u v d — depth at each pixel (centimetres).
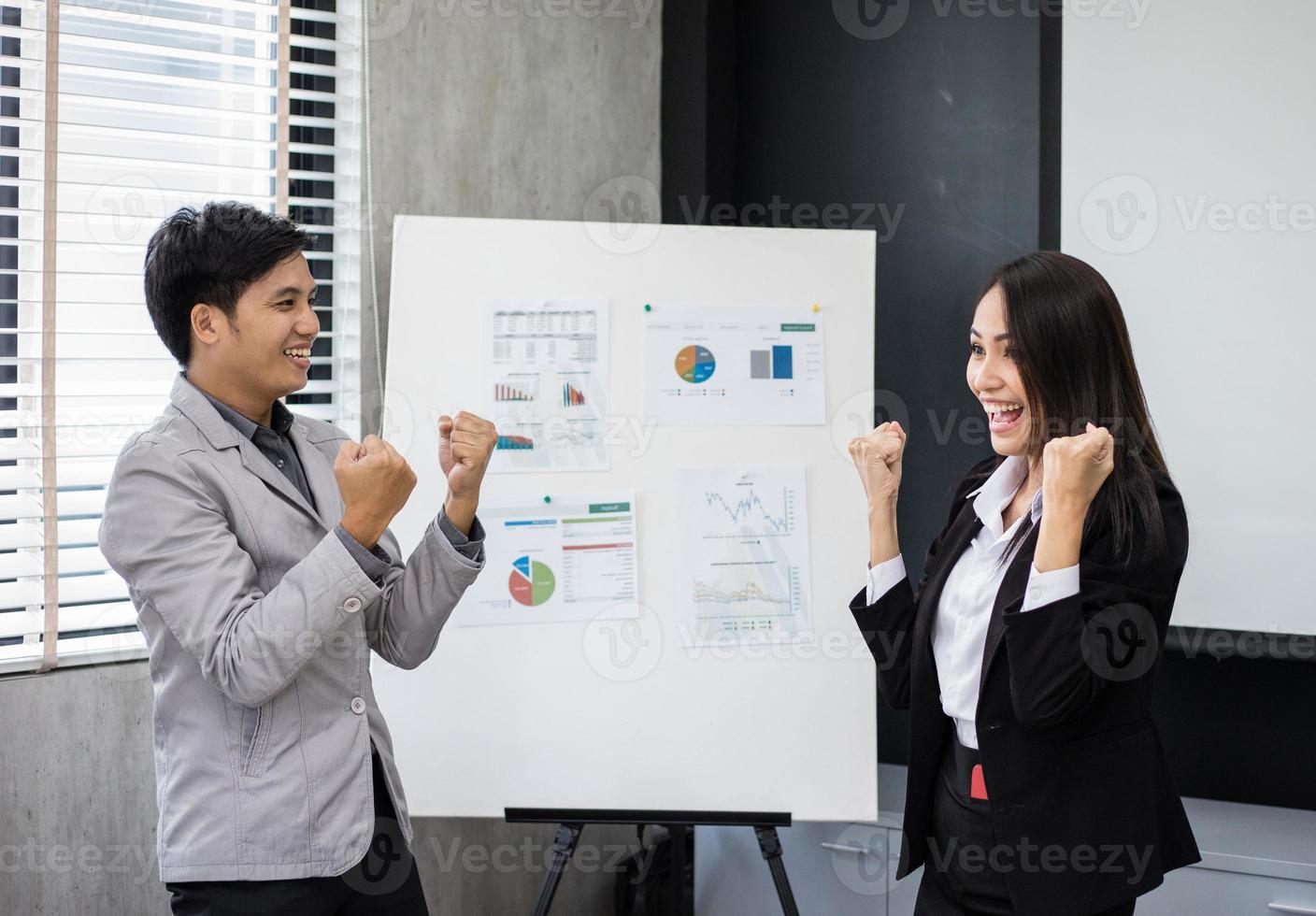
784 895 210
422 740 211
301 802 144
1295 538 222
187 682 145
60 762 206
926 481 267
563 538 214
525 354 216
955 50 260
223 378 152
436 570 164
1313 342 220
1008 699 138
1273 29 220
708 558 215
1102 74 235
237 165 228
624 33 280
